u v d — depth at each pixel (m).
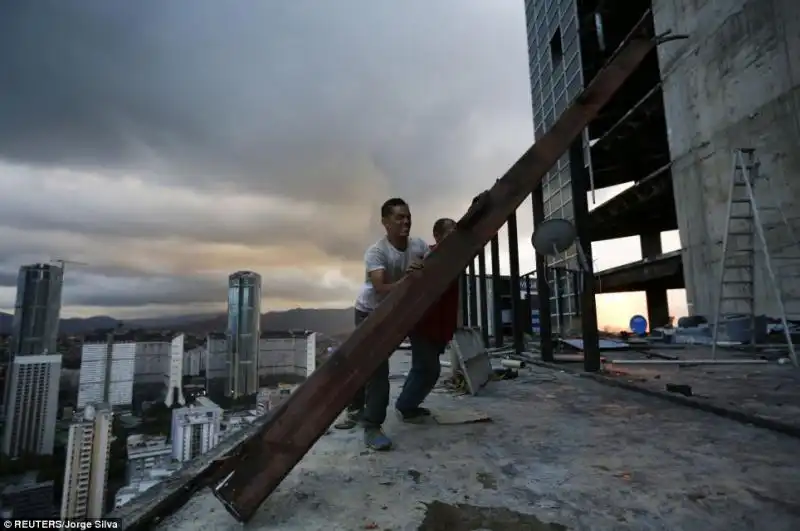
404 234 2.33
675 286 19.61
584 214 4.36
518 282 6.37
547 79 19.44
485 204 1.87
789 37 7.56
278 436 1.41
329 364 1.56
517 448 1.97
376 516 1.31
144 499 1.41
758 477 1.55
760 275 8.07
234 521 1.30
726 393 3.09
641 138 15.92
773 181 7.88
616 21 15.36
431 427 2.40
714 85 9.51
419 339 2.55
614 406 2.81
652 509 1.32
